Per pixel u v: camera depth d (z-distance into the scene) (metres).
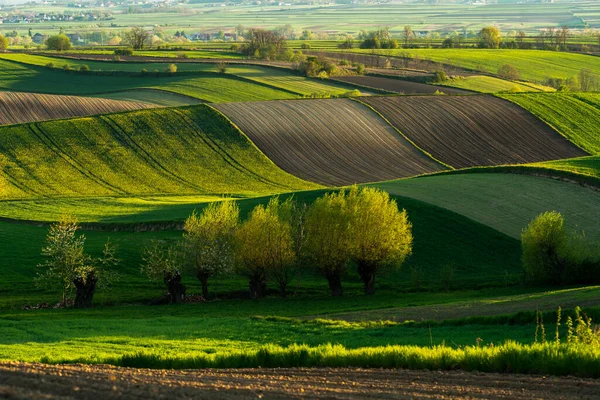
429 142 130.50
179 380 21.75
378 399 19.44
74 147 123.19
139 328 41.12
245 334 37.78
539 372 22.94
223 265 59.44
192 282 65.56
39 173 114.38
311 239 59.78
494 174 93.75
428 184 88.88
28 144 123.06
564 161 97.81
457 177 92.19
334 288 60.50
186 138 127.50
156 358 27.45
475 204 80.62
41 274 64.69
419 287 61.84
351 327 38.44
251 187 112.69
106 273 60.22
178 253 61.31
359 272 60.78
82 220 88.06
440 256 70.06
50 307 55.81
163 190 110.31
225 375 23.28
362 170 120.06
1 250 71.94
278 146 126.38
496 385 21.39
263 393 19.59
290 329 38.88
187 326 41.38
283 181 115.38
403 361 24.88
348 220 59.44
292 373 24.02
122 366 27.27
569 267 59.38
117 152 122.38
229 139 127.31
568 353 23.12
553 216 60.62
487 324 36.62
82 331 40.19
